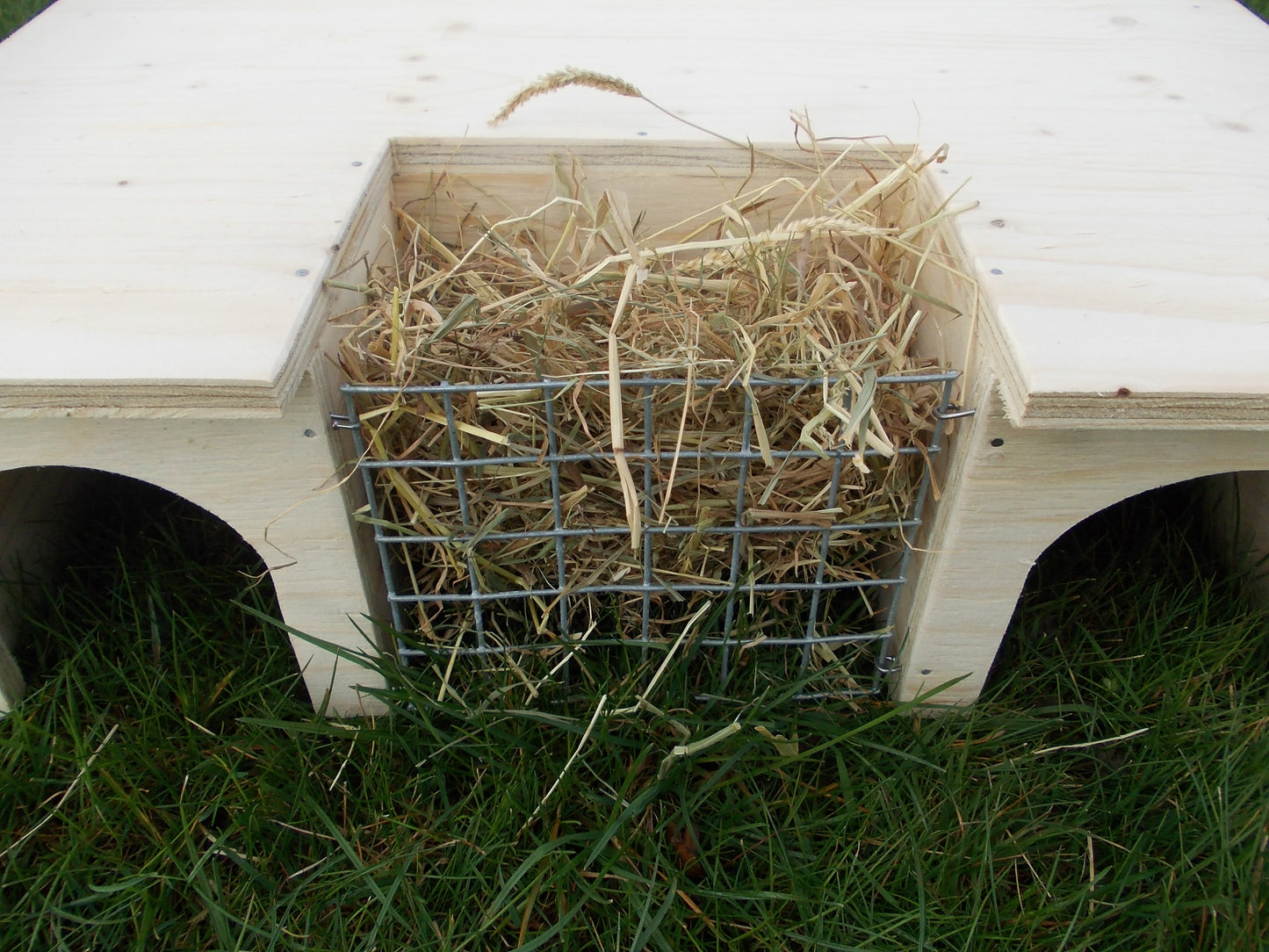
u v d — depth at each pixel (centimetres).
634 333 127
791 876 121
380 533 130
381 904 120
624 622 148
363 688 135
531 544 136
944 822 128
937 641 136
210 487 120
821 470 132
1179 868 124
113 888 119
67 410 103
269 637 150
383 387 116
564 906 118
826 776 136
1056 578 163
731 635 144
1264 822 121
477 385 117
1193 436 115
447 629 149
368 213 136
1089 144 145
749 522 135
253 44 177
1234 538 163
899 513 133
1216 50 178
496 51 174
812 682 146
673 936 118
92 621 154
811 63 171
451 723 138
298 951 117
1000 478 119
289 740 137
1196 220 126
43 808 132
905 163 133
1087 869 127
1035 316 109
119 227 123
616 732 135
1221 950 114
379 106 156
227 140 145
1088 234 123
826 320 128
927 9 194
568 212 154
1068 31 185
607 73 166
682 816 127
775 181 142
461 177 151
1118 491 120
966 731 138
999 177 135
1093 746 141
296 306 110
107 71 166
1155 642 150
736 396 129
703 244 125
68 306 109
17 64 168
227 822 132
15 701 145
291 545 126
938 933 119
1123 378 102
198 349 104
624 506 137
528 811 128
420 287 129
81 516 172
